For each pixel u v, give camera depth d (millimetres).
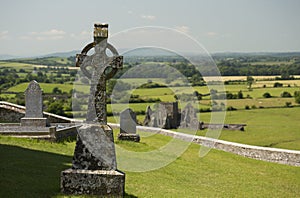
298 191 13953
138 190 11234
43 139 17719
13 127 19969
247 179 15062
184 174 14898
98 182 9492
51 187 9969
